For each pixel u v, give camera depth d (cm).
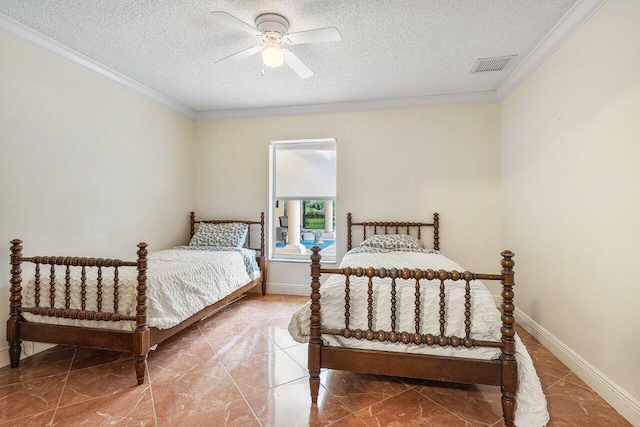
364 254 320
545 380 204
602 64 187
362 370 177
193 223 424
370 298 178
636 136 162
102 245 295
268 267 415
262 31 215
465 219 362
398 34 236
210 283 285
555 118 238
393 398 186
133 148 331
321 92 351
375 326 182
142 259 199
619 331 173
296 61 239
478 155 359
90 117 282
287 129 408
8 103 220
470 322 171
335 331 181
